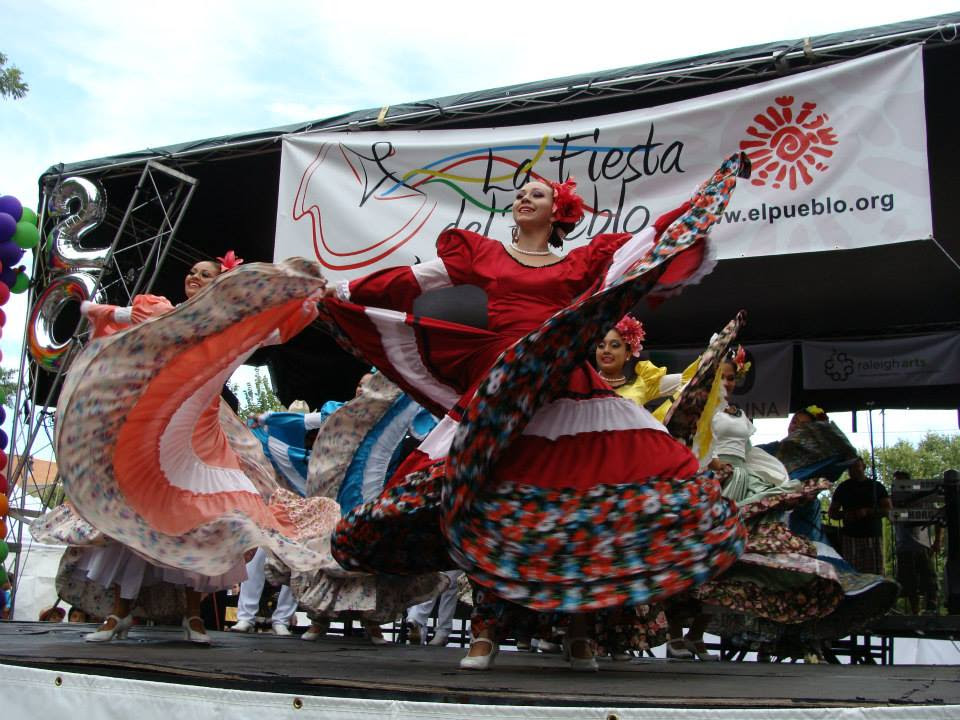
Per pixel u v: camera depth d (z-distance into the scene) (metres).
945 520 6.41
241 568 4.12
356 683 2.19
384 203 6.74
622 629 4.10
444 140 6.68
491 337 3.17
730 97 6.00
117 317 3.92
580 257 3.23
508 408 2.67
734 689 2.33
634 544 2.68
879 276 8.14
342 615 5.36
